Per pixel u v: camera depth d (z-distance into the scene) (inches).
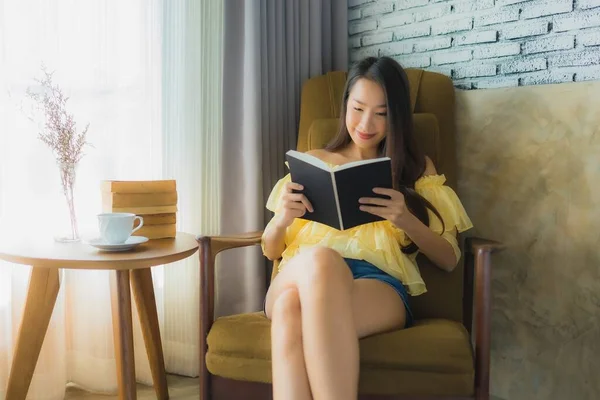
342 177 46.7
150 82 68.9
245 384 48.9
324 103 69.3
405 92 56.5
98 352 68.0
